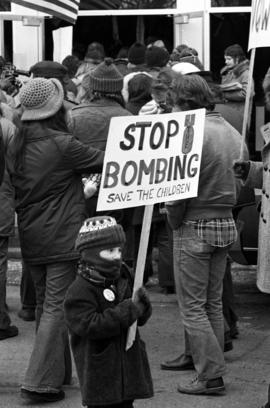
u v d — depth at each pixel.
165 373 6.57
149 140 4.77
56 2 8.42
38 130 5.93
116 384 4.63
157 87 7.40
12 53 13.27
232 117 7.66
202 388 6.11
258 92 11.45
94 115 6.76
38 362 6.00
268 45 5.56
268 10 5.55
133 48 10.51
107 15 13.73
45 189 5.90
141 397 4.71
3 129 7.01
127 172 4.71
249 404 5.97
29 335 7.57
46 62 7.60
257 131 11.23
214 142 5.95
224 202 5.98
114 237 4.59
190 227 5.99
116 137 4.65
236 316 7.38
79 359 4.71
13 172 6.03
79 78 11.01
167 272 8.66
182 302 6.10
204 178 5.92
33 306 7.99
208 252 6.00
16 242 10.30
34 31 13.23
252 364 6.80
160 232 8.58
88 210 6.74
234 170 5.83
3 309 7.41
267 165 5.57
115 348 4.64
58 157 5.87
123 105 7.04
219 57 13.50
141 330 7.68
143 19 13.84
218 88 7.73
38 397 5.99
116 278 4.69
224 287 7.14
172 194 4.92
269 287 5.55
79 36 14.27
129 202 4.74
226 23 13.41
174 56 10.98
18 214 6.06
